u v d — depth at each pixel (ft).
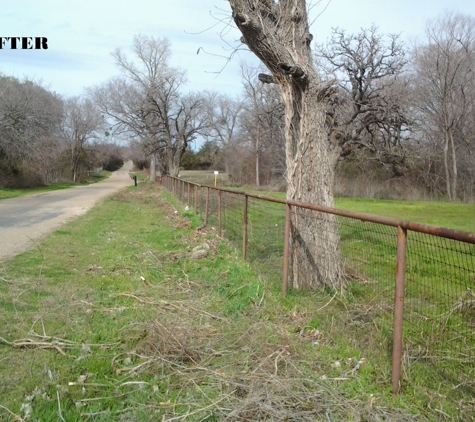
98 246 33.09
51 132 146.30
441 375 12.30
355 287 17.35
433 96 116.57
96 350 14.25
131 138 188.65
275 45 19.89
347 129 93.91
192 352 13.91
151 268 25.18
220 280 22.84
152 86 166.50
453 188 109.50
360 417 10.55
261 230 27.45
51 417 10.46
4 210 61.67
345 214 14.66
